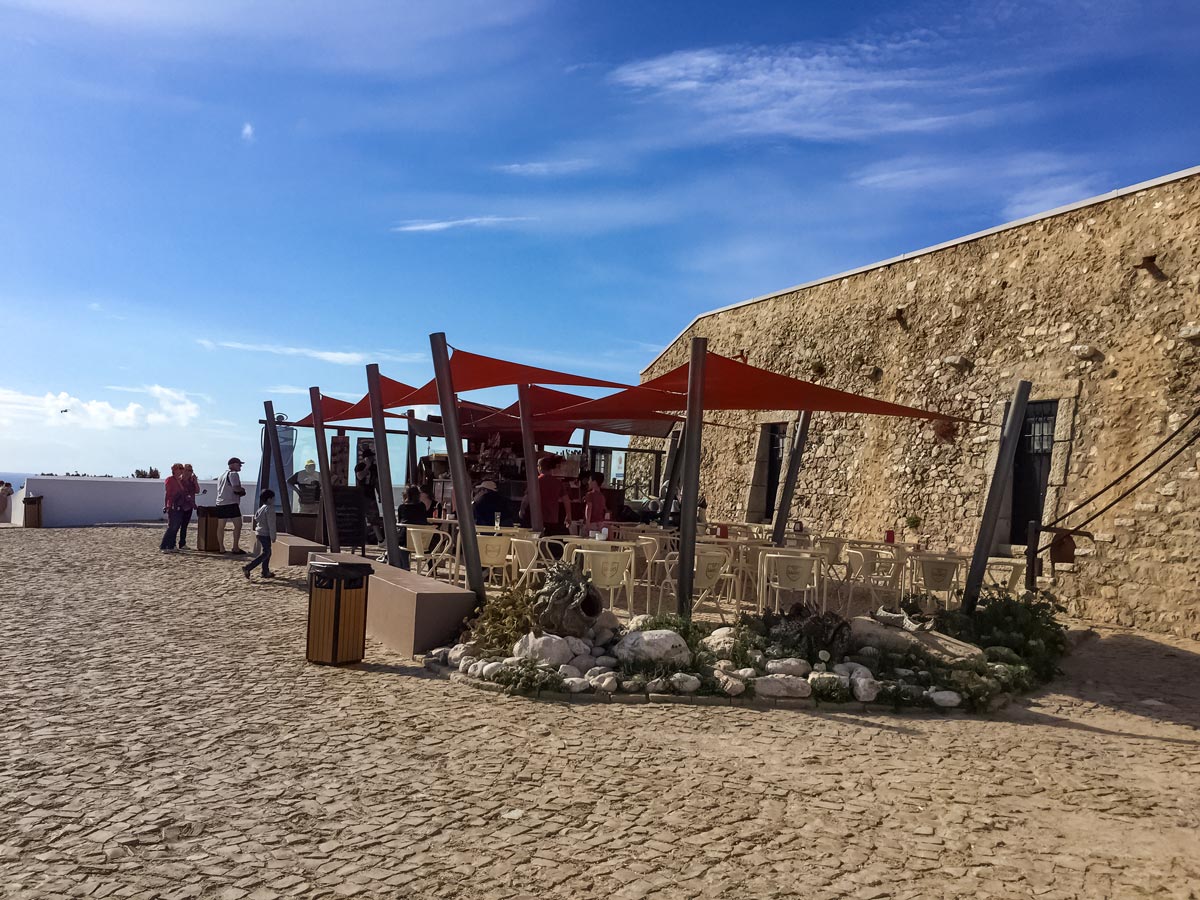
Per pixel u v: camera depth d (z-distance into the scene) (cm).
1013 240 1257
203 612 853
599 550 798
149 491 2314
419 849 333
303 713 516
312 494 1561
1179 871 337
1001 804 407
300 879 304
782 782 425
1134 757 498
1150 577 990
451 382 791
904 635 714
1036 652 736
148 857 317
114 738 454
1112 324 1088
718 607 903
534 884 306
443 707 542
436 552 1005
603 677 591
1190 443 970
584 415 1255
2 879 294
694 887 309
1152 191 1063
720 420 1936
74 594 935
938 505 1316
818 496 1598
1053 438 1145
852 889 311
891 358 1459
